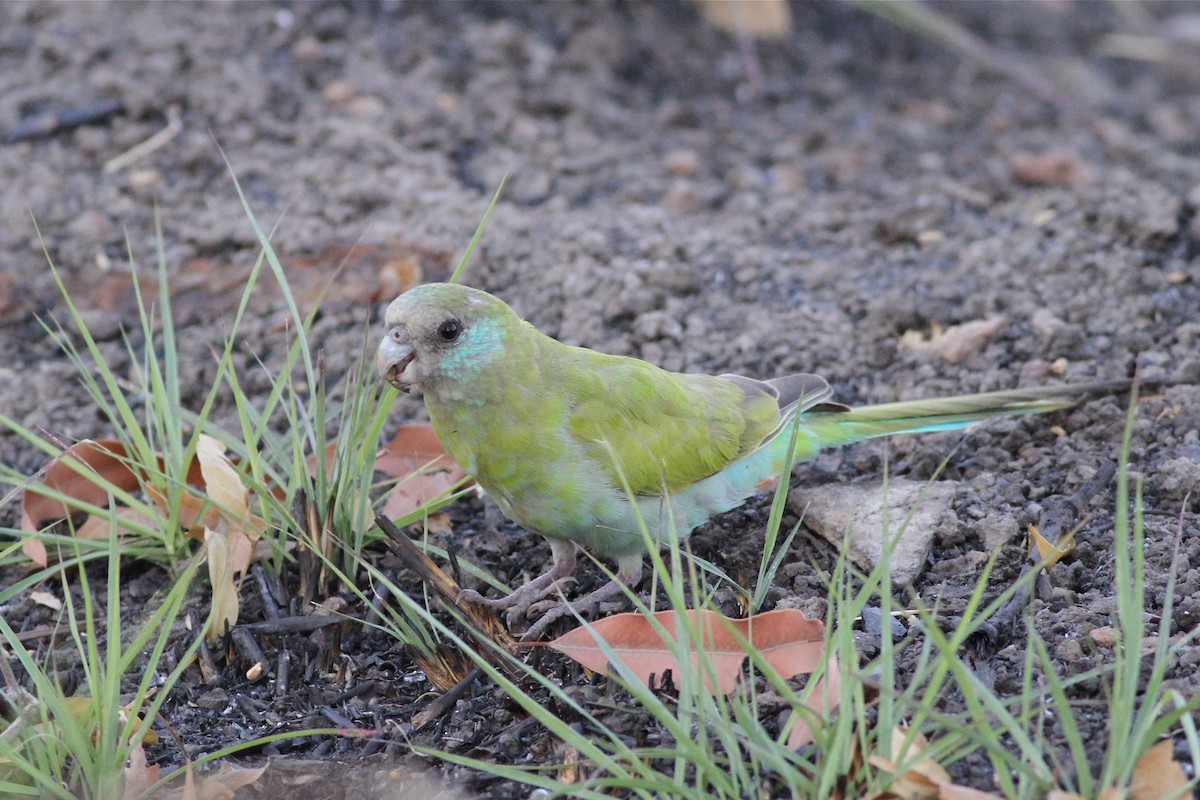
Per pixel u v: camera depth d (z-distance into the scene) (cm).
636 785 595
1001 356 1098
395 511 933
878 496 912
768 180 1473
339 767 710
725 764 657
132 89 1480
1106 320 1125
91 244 1278
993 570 825
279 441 959
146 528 883
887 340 1141
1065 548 817
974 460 966
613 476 841
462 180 1419
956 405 955
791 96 1664
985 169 1503
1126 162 1530
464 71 1581
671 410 866
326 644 816
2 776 668
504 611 859
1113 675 690
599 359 866
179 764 720
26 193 1344
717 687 629
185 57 1536
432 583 798
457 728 742
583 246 1276
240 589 866
